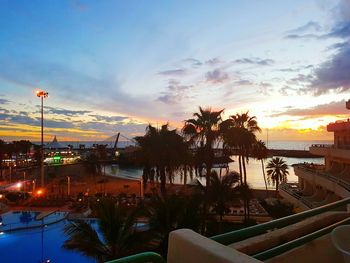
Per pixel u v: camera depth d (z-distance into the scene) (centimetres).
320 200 2822
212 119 2898
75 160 17400
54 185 7650
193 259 205
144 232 1505
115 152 18625
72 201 4697
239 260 179
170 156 3231
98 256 1468
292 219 296
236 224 3080
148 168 3509
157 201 1592
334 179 2491
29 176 10381
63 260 2541
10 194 5053
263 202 4350
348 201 373
